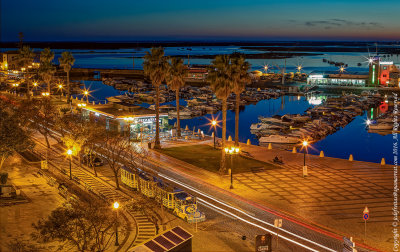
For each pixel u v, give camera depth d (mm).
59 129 77812
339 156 87375
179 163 66812
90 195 51500
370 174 60906
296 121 122500
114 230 40844
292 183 56969
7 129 51844
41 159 68500
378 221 44500
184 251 33625
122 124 84500
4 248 36000
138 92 179125
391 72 182500
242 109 152375
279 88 197750
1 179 53906
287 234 41500
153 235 40938
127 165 63500
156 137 76312
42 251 36469
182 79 85312
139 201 46156
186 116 134500
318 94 185750
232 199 51094
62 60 119812
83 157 67500
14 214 45031
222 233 41562
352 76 192375
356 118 134125
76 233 35906
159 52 73938
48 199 50188
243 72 71625
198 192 53594
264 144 98688
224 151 61250
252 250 37969
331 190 54062
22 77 154875
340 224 43781
